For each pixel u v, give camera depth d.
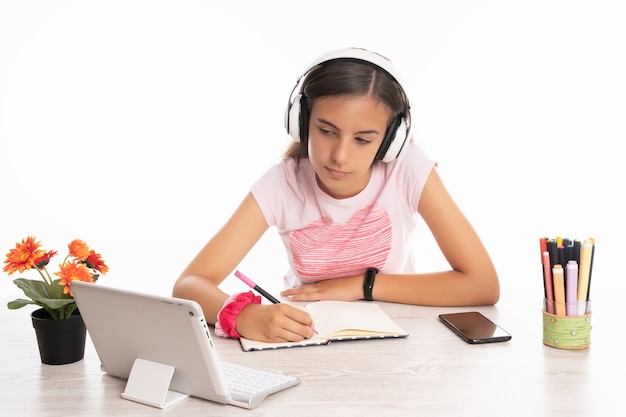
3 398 1.12
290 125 1.51
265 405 1.08
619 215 3.16
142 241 3.34
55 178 3.28
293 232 1.77
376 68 1.43
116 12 3.14
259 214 1.72
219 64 3.16
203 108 3.21
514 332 1.41
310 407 1.07
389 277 1.63
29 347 1.34
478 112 3.12
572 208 3.20
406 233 1.79
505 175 3.20
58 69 3.18
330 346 1.33
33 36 3.15
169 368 1.10
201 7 3.12
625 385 1.15
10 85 3.18
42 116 3.22
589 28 3.00
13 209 3.28
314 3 3.08
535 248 3.27
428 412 1.05
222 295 1.50
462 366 1.23
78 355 1.27
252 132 3.22
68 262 1.28
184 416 1.05
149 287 3.10
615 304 1.57
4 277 3.24
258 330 1.34
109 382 1.18
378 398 1.10
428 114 3.12
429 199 1.67
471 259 1.61
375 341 1.36
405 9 3.04
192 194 3.31
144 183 3.30
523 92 3.09
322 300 1.61
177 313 1.04
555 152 3.14
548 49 3.04
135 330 1.10
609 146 3.10
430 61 3.07
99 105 3.22
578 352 1.29
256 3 3.10
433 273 1.64
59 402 1.10
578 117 3.09
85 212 3.31
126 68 3.19
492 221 3.26
